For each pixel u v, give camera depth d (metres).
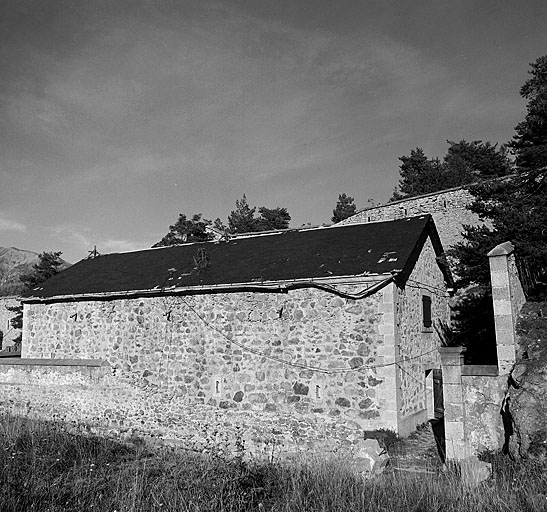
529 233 11.49
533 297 11.16
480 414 8.23
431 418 12.09
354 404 10.28
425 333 12.52
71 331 14.50
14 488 6.91
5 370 14.92
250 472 7.38
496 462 7.52
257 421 11.23
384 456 8.66
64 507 6.53
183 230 35.66
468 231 13.41
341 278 10.66
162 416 12.48
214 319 12.19
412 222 13.28
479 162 32.84
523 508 5.84
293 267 11.93
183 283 12.83
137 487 7.09
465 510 5.96
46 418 13.82
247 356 11.61
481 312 15.38
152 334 13.05
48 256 28.56
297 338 11.08
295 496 6.55
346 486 6.86
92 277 15.74
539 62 14.25
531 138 13.93
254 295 11.75
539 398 7.42
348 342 10.54
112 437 12.30
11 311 27.02
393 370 10.09
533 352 8.60
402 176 37.62
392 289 10.38
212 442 11.62
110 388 13.30
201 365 12.19
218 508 6.35
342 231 14.01
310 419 10.62
